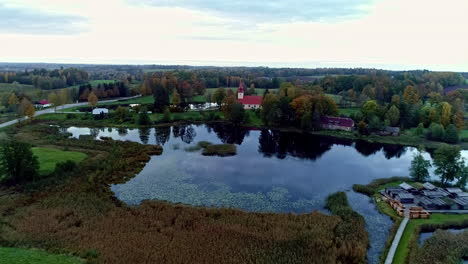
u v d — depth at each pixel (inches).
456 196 2009.1
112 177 2342.5
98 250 1384.1
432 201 1904.5
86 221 1646.2
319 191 2197.3
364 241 1509.6
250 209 1902.1
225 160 2871.6
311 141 3666.3
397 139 3673.7
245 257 1355.8
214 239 1494.8
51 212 1723.7
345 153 3193.9
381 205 1961.1
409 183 2292.1
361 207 1956.2
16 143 2113.7
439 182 2308.1
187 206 1900.8
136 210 1792.6
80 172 2331.4
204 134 3949.3
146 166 2650.1
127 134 3890.3
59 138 3373.5
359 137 3784.5
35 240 1448.1
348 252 1407.5
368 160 2957.7
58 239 1465.3
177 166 2667.3
